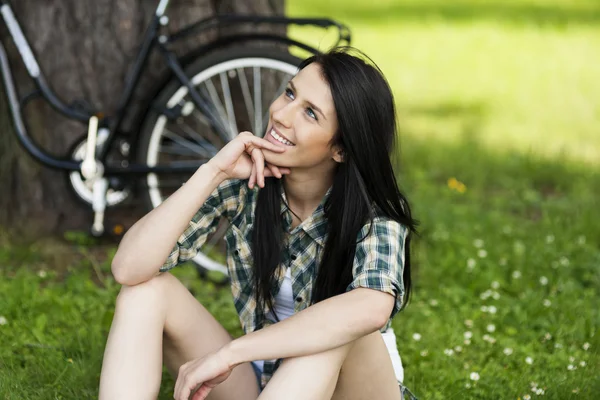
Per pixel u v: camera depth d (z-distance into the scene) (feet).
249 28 16.39
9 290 13.98
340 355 8.94
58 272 15.26
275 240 9.51
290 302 9.83
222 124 15.16
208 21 14.73
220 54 14.97
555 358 12.69
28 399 10.81
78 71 16.16
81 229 16.57
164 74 15.11
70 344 12.34
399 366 10.23
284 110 9.05
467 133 26.25
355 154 8.95
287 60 14.96
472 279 15.38
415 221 9.63
